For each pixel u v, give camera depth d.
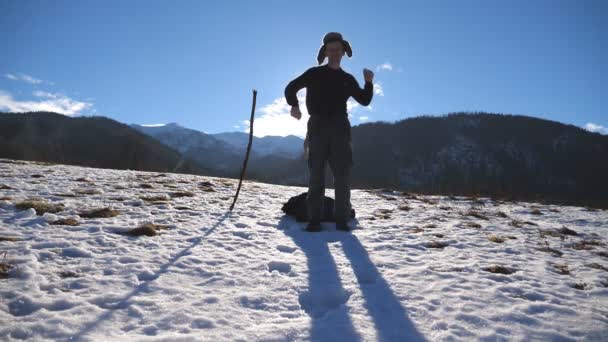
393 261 2.95
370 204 6.77
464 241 3.77
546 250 3.55
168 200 5.47
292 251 3.24
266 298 2.14
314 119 3.94
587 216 6.83
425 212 5.88
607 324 1.90
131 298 2.02
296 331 1.74
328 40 3.86
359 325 1.83
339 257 3.04
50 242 2.92
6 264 2.37
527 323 1.89
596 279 2.64
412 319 1.92
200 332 1.69
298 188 9.47
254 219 4.57
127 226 3.64
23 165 9.18
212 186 7.87
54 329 1.64
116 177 8.06
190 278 2.40
